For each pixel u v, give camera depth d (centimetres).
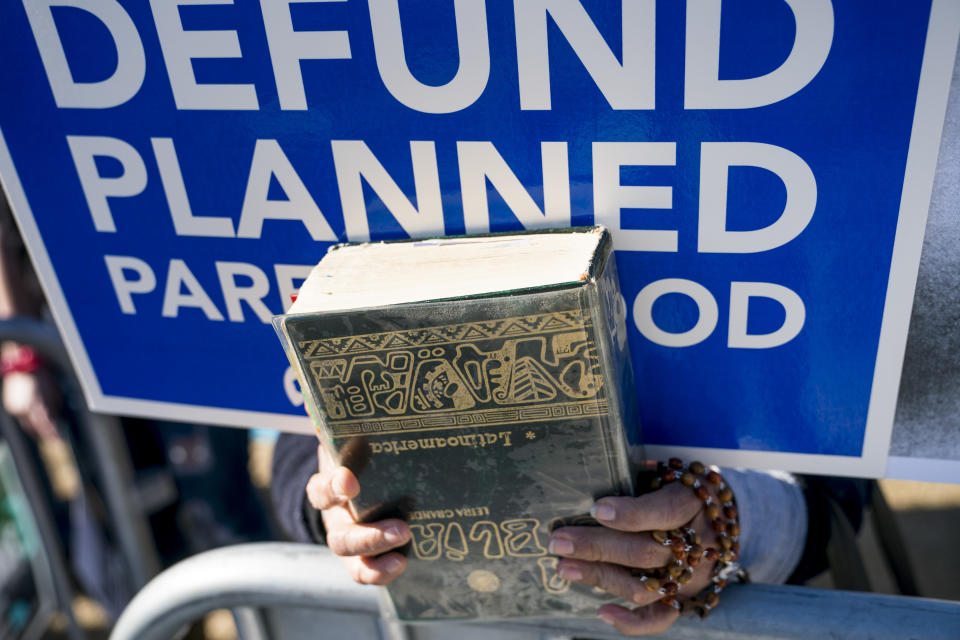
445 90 72
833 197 69
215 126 79
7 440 214
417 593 84
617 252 76
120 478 190
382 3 69
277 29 72
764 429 82
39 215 89
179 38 75
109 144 83
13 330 167
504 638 90
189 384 97
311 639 97
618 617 79
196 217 85
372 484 75
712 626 80
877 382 76
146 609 92
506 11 67
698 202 72
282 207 82
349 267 73
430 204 77
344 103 74
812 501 101
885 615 76
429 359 67
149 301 92
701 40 65
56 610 286
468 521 77
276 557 89
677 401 83
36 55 79
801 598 79
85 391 102
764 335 77
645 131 69
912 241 69
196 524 272
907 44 62
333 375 69
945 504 206
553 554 78
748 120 67
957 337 72
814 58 64
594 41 67
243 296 89
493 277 66
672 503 76
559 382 67
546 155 73
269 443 357
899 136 65
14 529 256
